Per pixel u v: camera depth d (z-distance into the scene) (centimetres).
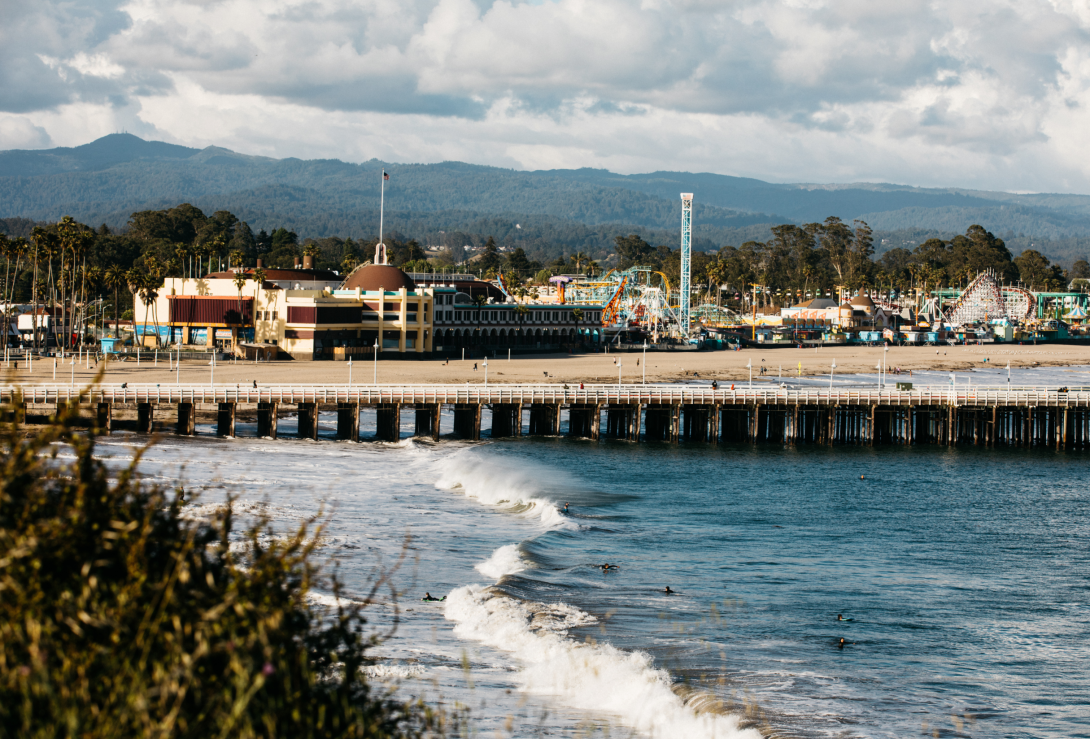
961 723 3512
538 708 3475
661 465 9825
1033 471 9900
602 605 4806
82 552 1611
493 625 4416
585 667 3866
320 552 5591
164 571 1669
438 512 7175
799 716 3478
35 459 1670
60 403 1747
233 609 1647
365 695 1883
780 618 4725
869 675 3984
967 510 7825
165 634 1542
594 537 6400
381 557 5653
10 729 1395
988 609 5028
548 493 7844
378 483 8369
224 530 1803
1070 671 4134
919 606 5038
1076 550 6462
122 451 9338
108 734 1405
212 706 1510
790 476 9312
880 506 7900
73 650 1505
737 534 6681
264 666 1557
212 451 9850
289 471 8762
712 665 3994
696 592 5122
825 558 6056
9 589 1519
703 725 3334
